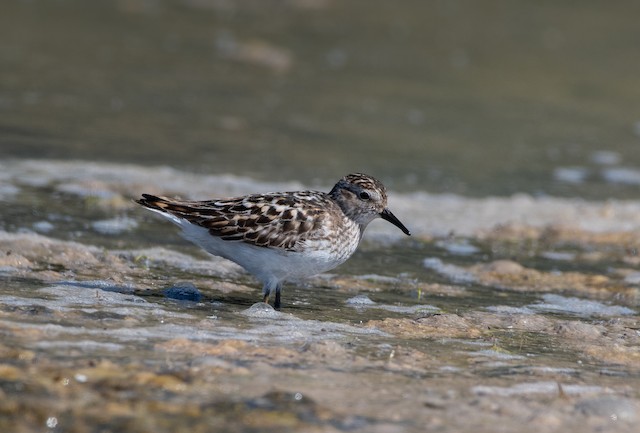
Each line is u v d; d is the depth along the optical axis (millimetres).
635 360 9555
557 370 8961
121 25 30797
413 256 14508
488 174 20453
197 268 12609
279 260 10727
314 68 28656
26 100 22625
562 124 25422
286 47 30312
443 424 7359
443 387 8219
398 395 7918
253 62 28641
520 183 19938
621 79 29953
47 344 8477
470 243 15586
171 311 10203
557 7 36781
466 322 10805
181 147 20172
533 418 7609
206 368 8117
